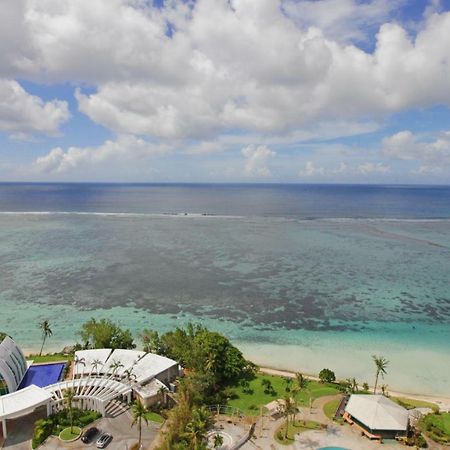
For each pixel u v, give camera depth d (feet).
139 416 179.32
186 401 195.21
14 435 187.83
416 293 423.64
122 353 253.03
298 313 367.04
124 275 471.21
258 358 284.61
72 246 625.00
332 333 326.44
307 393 235.20
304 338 316.81
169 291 419.33
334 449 185.98
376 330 333.01
